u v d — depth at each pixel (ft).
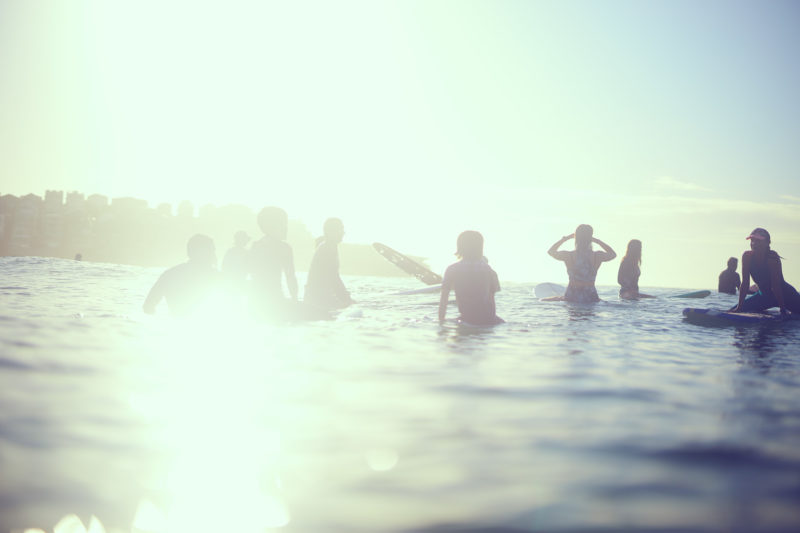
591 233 32.04
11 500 4.95
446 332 17.83
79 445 6.40
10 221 467.52
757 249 25.70
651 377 11.16
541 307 28.48
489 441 6.88
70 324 16.62
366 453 6.39
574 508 4.98
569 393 9.59
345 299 25.99
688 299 38.09
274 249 21.76
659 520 4.75
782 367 12.76
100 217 494.18
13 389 8.79
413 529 4.57
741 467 6.07
